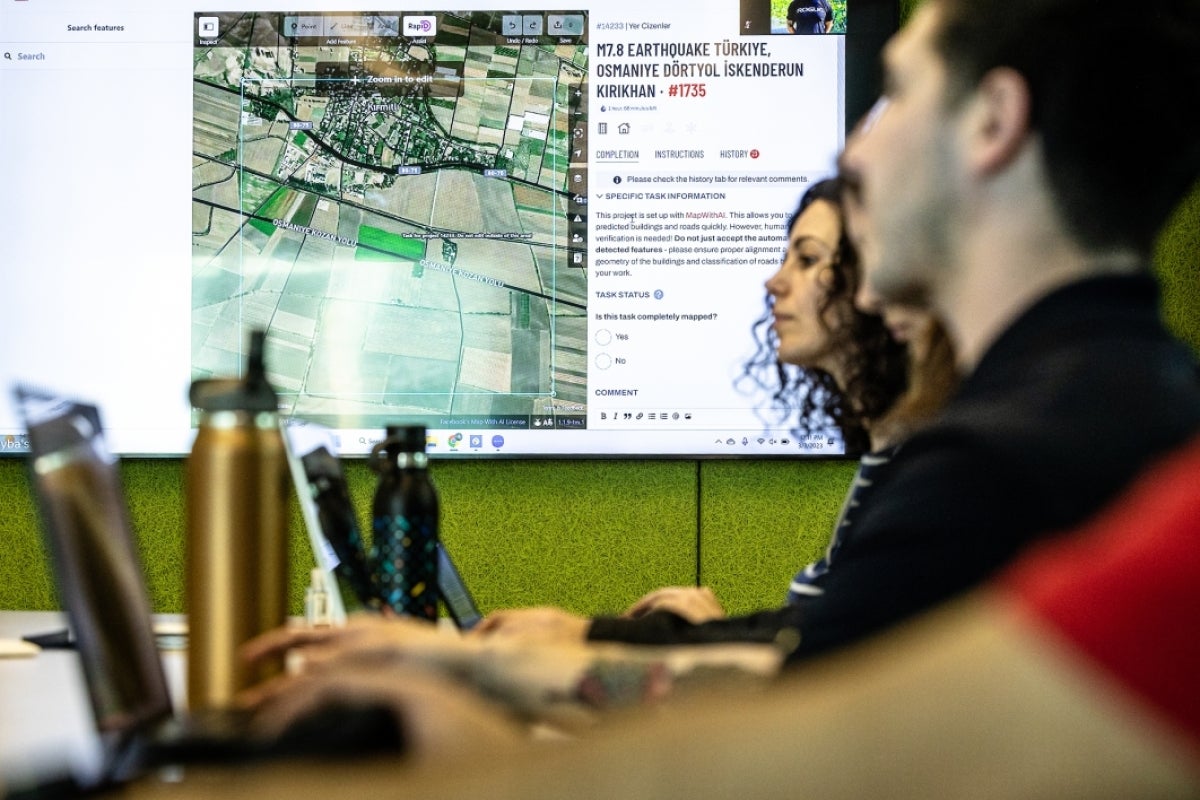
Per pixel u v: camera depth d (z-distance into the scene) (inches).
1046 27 29.2
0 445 118.7
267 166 120.0
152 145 119.6
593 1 119.5
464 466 121.3
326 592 58.1
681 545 120.9
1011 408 28.5
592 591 121.0
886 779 12.1
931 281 31.9
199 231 119.6
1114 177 29.3
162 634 66.3
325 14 120.2
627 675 38.5
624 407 118.9
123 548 36.1
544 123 120.0
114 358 119.2
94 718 34.2
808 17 118.7
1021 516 27.5
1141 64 28.8
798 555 120.4
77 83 119.5
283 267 120.0
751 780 12.6
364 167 120.3
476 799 13.5
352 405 119.3
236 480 36.5
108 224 119.3
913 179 30.8
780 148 119.1
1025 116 29.5
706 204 119.3
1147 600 11.7
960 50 30.2
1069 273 29.9
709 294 119.1
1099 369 28.0
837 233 79.7
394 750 26.2
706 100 119.5
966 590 27.9
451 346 119.6
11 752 34.7
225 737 27.2
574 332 119.3
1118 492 26.5
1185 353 29.6
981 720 11.9
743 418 118.3
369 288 120.0
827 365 83.0
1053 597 12.1
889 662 12.8
